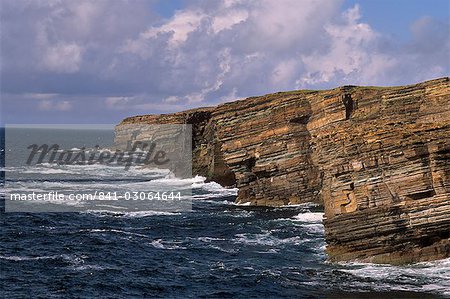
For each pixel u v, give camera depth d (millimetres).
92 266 51812
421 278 44500
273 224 68688
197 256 54969
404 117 58219
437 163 47688
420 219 47281
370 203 49656
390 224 47812
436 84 57375
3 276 48406
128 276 48750
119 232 66375
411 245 48000
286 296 42656
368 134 50688
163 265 51969
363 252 49312
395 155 48906
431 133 48844
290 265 50344
